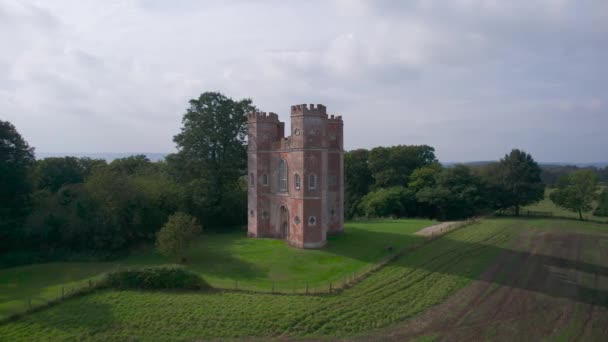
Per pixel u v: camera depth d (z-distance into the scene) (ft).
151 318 99.96
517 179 312.09
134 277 119.65
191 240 158.92
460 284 126.82
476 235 207.41
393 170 345.31
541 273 140.56
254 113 200.75
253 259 160.25
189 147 225.97
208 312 103.14
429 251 169.17
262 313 102.68
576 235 213.87
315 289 122.11
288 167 185.26
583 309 107.96
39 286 129.39
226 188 245.45
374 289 121.60
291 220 181.27
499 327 96.78
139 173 258.57
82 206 174.60
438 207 299.17
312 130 174.19
